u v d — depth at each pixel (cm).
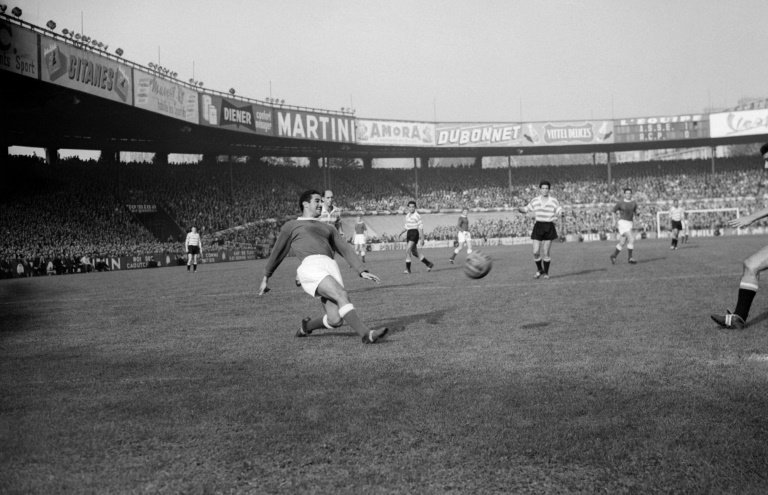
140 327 825
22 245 3534
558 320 748
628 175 6831
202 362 559
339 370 505
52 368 541
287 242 659
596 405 380
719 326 665
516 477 282
